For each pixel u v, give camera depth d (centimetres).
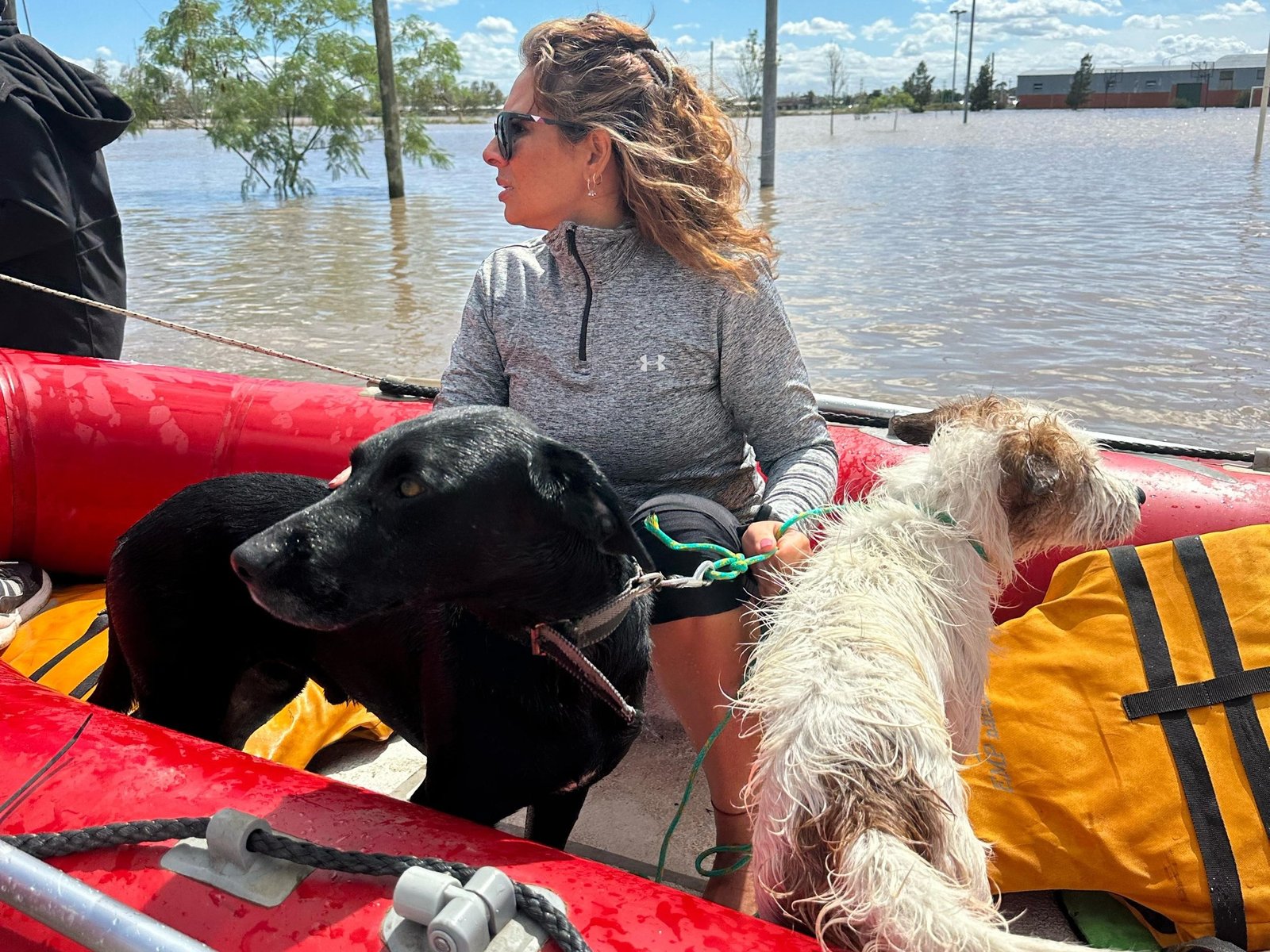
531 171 118
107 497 180
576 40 117
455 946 62
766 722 89
